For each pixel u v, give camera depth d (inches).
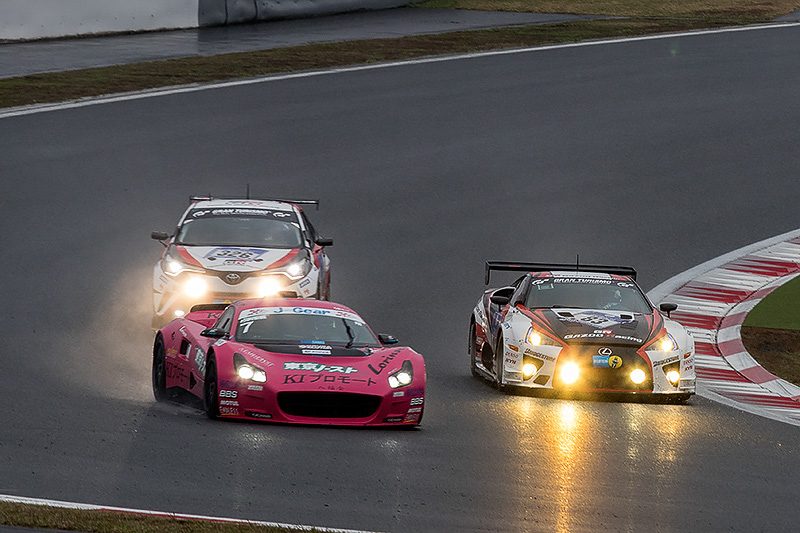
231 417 1537.9
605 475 1338.6
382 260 2908.5
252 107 4291.3
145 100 4276.6
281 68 4913.9
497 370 1985.7
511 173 3750.0
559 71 5152.6
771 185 3759.8
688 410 1851.6
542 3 7224.4
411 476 1282.0
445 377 2060.8
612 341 1891.0
